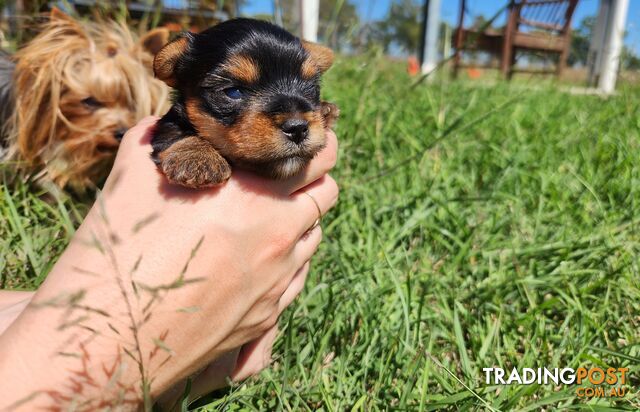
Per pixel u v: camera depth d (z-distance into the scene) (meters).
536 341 0.21
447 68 0.78
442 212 0.29
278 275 0.16
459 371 0.20
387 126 0.40
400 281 0.23
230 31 0.20
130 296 0.13
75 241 0.14
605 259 0.25
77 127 0.33
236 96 0.19
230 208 0.15
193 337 0.14
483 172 0.35
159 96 0.36
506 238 0.28
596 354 0.20
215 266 0.14
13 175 0.32
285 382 0.17
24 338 0.12
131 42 0.39
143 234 0.14
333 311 0.21
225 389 0.18
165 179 0.16
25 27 0.40
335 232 0.28
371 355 0.19
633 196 0.31
